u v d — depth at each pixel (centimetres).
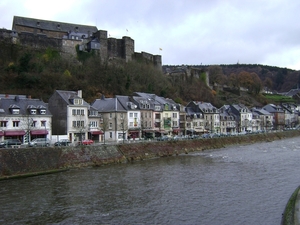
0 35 10375
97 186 4084
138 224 2753
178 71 16350
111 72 11906
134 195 3656
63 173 4972
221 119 12988
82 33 13188
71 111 7412
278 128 16000
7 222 2812
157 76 13888
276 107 17412
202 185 4103
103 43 12738
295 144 9644
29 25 11994
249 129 14612
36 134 6675
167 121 10088
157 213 3028
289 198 3356
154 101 10144
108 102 8819
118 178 4572
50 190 3894
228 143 9338
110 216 2956
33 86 9438
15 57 10319
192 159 6419
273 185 4034
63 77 10212
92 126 7950
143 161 6212
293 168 5191
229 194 3650
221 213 2997
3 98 6775
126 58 13438
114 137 8400
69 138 7312
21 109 6688
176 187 4012
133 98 9306
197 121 11712
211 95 16112
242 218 2852
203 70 17638
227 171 5028
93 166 5584
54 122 7531
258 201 3350
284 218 2689
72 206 3253
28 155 4950
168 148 7238
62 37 12300
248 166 5459
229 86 19862
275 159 6247
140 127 9012
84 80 10831
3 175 4528
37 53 10875
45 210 3133
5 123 6362
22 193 3756
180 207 3198
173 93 13625
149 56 14738
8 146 5441
